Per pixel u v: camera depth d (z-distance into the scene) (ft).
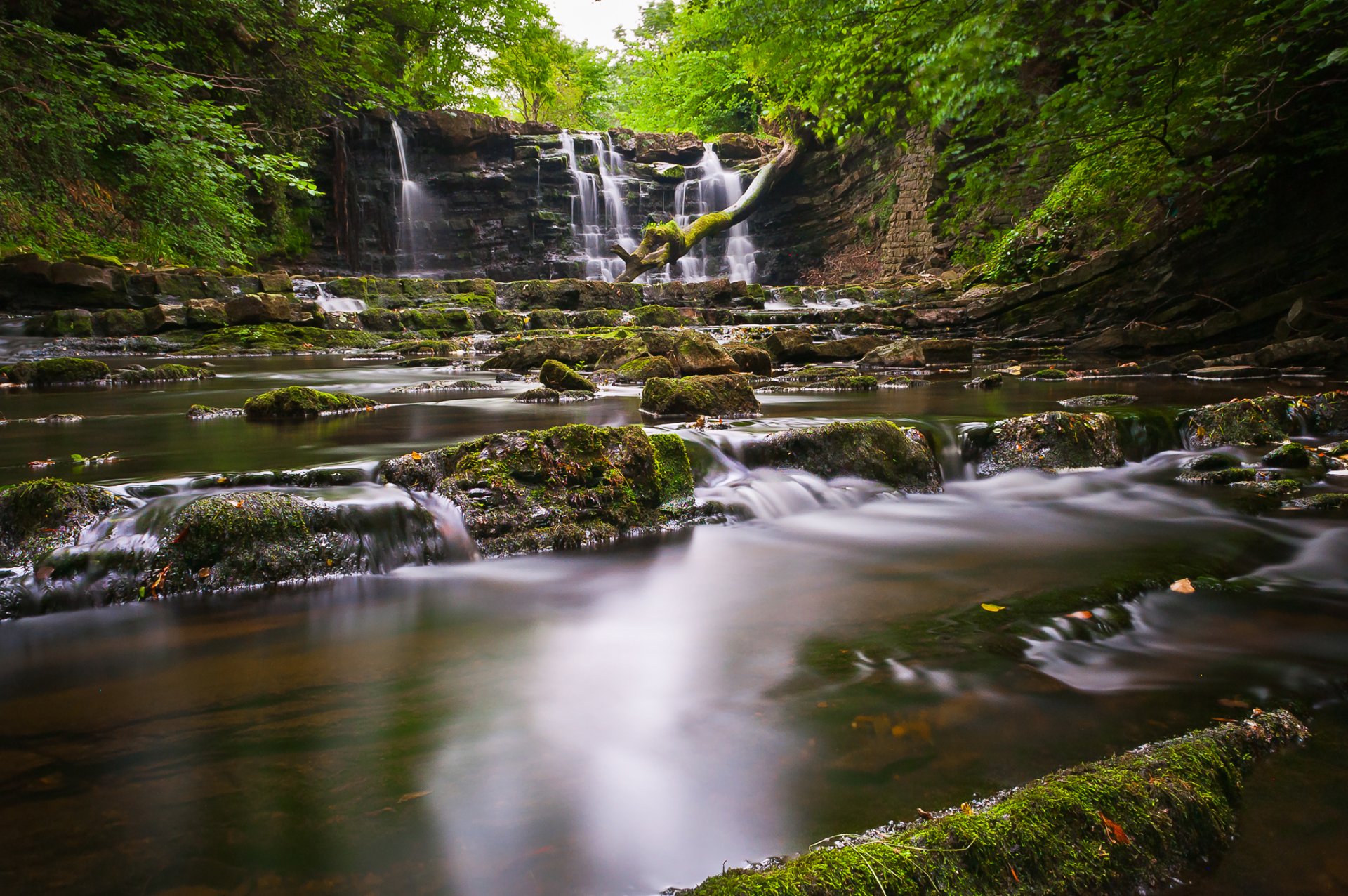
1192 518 14.08
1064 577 10.69
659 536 12.66
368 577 10.36
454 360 42.88
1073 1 34.19
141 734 6.31
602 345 36.78
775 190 98.73
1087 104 33.42
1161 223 47.47
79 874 4.62
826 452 15.61
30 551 9.03
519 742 6.27
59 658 7.74
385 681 7.37
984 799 5.49
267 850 4.87
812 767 5.92
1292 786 5.70
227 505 9.87
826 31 49.06
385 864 4.76
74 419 19.43
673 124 119.24
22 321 46.93
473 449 12.43
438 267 92.48
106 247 59.00
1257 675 7.59
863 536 12.91
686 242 83.56
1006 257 60.23
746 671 7.65
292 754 6.03
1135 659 8.00
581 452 12.71
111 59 64.34
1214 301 44.47
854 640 8.47
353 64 81.82
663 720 6.65
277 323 52.70
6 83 52.49
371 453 13.89
